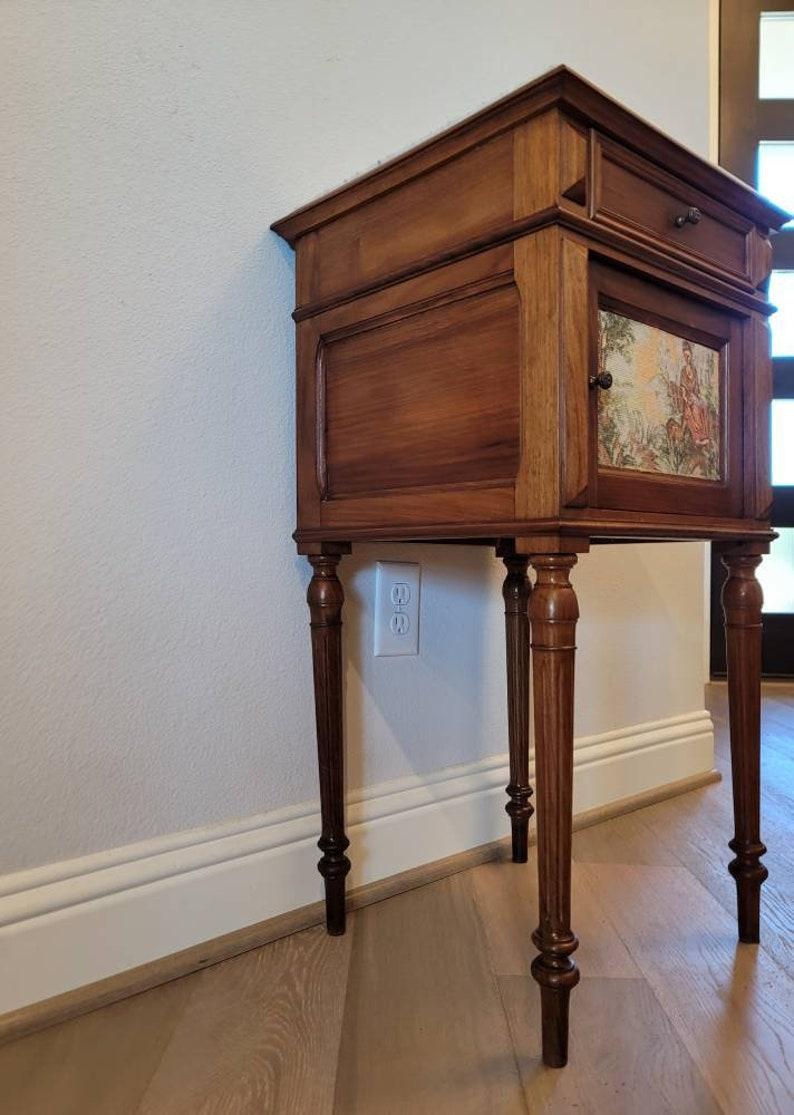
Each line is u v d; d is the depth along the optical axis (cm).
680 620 141
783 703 216
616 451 64
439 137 65
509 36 113
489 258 62
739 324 79
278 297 87
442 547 103
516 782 103
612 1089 59
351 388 78
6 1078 61
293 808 88
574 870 100
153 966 75
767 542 82
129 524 76
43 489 70
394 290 72
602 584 127
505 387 62
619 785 126
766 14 238
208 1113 57
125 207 75
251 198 85
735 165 239
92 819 74
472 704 107
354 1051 64
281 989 73
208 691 81
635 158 64
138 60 76
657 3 136
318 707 83
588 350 60
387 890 93
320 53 91
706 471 76
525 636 101
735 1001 70
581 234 59
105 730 74
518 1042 65
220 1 82
